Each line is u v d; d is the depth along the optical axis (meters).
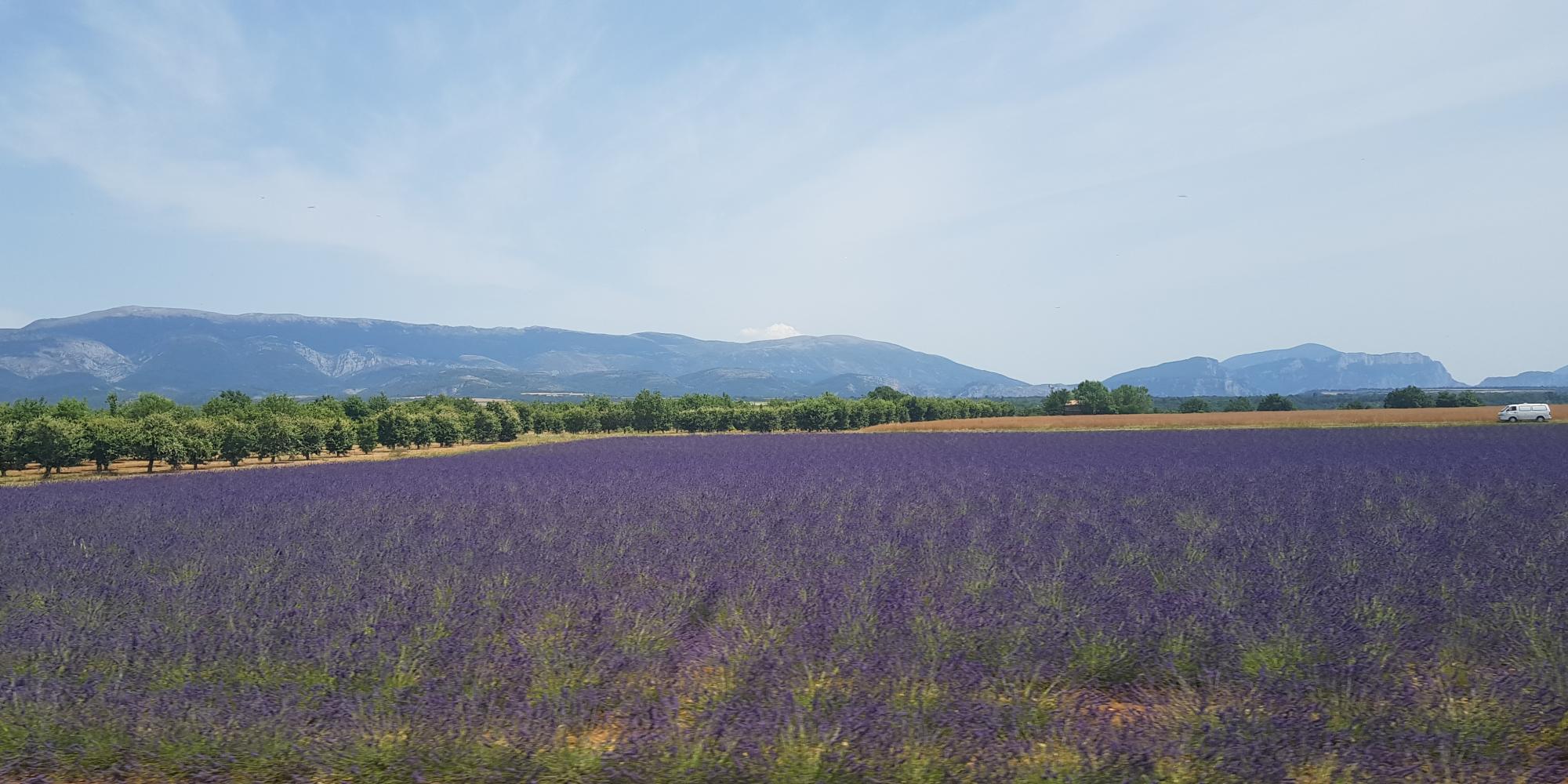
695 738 3.50
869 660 4.34
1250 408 81.94
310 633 5.03
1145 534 8.45
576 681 4.32
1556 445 25.06
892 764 3.28
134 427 29.31
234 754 3.64
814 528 9.12
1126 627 4.96
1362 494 12.13
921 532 8.68
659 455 27.72
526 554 7.64
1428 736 3.35
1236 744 3.27
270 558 7.56
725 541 8.25
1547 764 3.34
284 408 53.66
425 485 16.69
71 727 3.83
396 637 4.90
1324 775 3.15
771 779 3.29
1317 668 4.12
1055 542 8.02
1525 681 3.85
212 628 5.23
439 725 3.67
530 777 3.44
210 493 15.17
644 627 5.09
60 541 9.12
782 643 4.78
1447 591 5.66
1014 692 4.00
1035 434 42.06
